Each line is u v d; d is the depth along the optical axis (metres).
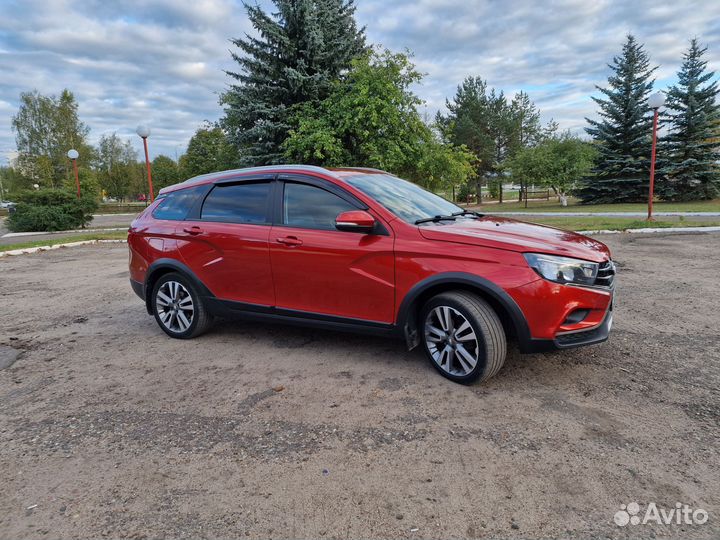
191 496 2.33
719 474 2.36
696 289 6.11
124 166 69.69
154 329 5.21
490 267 3.26
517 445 2.67
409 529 2.06
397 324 3.61
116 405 3.36
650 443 2.65
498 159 50.00
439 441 2.74
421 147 18.28
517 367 3.76
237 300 4.39
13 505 2.30
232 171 4.68
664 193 31.41
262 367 3.94
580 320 3.27
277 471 2.51
